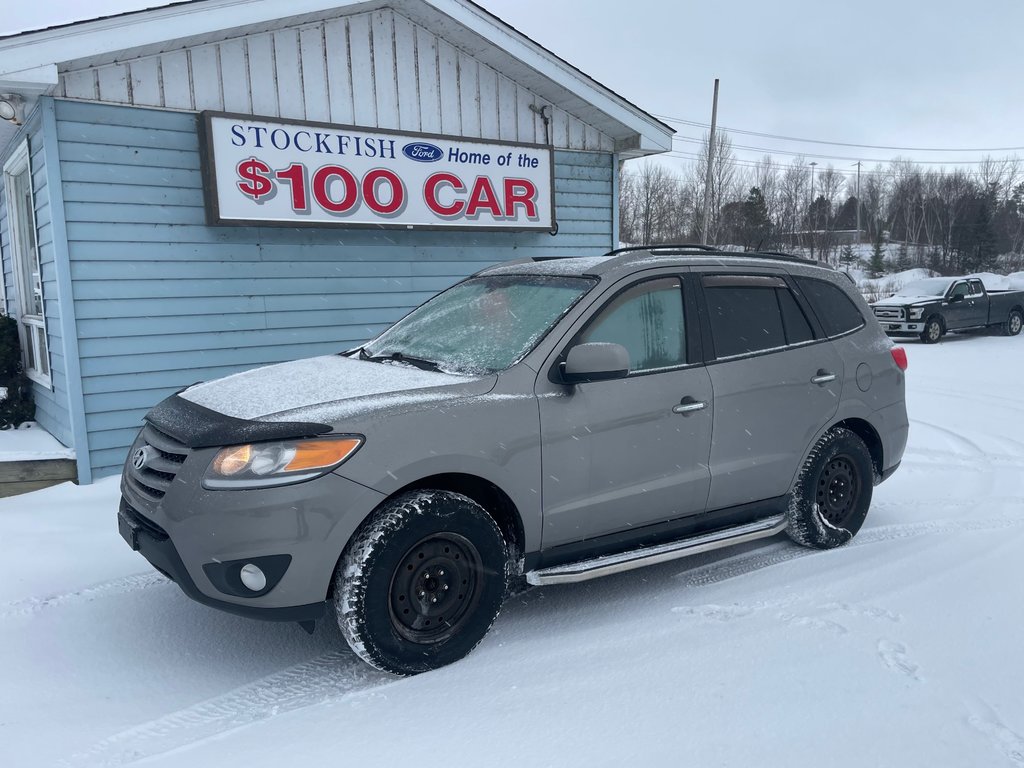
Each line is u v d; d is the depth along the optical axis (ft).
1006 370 43.83
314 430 9.82
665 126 29.96
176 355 22.31
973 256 180.14
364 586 9.84
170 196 21.88
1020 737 8.70
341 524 9.78
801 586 13.39
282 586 9.64
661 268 13.33
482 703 9.52
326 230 24.76
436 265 27.30
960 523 17.04
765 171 218.18
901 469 22.45
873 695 9.58
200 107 22.17
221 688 10.32
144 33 19.77
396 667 10.21
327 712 9.39
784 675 10.11
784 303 14.88
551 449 11.34
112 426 21.24
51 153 19.85
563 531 11.66
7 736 9.09
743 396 13.51
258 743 8.72
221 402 11.30
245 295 23.44
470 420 10.71
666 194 173.27
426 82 26.30
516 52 26.40
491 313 13.29
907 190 243.81
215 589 9.78
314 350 24.94
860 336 15.94
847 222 283.79
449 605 10.65
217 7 20.86
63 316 20.31
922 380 40.45
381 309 26.21
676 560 15.14
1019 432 27.53
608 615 12.39
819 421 14.76
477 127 27.61
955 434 27.25
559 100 28.99
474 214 27.14
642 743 8.57
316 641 11.77
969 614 12.01
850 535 15.78
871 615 12.01
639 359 12.62
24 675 10.68
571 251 30.71
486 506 11.66
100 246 20.83
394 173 25.25
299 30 23.65
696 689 9.77
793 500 14.78
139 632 12.06
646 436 12.28
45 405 24.63
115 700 10.00
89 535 16.44
